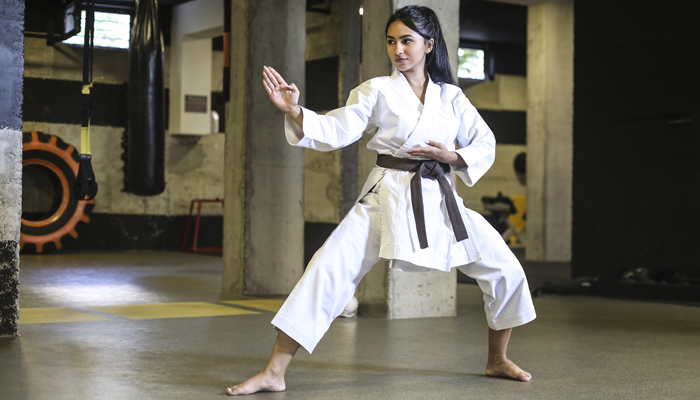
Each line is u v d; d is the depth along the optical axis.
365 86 2.69
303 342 2.57
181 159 12.41
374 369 3.12
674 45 6.60
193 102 11.95
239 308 5.13
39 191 11.42
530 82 10.91
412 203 2.64
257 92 6.11
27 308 4.97
